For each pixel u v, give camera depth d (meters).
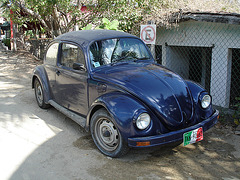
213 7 8.01
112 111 3.35
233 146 4.07
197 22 6.07
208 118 3.78
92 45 4.29
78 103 4.46
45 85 5.47
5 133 4.56
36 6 8.65
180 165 3.52
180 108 3.56
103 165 3.48
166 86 3.69
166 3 7.91
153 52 7.36
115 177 3.20
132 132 3.23
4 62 12.31
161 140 3.23
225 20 5.09
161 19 6.50
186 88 3.87
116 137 3.55
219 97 5.90
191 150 3.96
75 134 4.52
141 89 3.53
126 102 3.36
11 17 11.09
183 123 3.50
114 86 3.71
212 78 6.02
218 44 5.72
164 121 3.38
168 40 6.90
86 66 4.16
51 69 5.26
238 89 6.50
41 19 10.89
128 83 3.62
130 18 7.74
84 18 9.95
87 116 3.90
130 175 3.24
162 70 4.20
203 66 7.41
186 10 6.63
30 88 7.86
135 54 4.68
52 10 9.60
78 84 4.36
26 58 13.52
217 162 3.61
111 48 4.44
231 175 3.28
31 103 6.34
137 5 8.05
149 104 3.39
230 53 5.63
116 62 4.35
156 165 3.51
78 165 3.49
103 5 8.92
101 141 3.78
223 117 5.13
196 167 3.47
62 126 4.88
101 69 4.13
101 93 3.89
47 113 5.61
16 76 9.59
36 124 4.98
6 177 3.22
